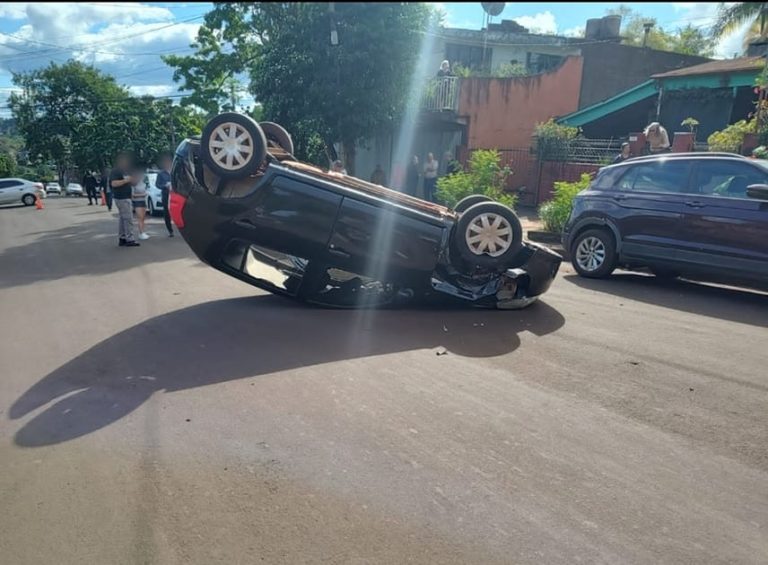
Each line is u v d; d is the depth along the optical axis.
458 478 3.20
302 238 6.16
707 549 2.66
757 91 13.50
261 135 5.88
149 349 5.28
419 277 6.35
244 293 7.48
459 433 3.70
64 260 10.24
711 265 7.35
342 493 3.06
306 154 15.17
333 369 4.75
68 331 5.88
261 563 2.57
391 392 4.30
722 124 17.45
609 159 16.23
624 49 20.86
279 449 3.49
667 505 2.98
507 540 2.72
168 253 10.90
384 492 3.07
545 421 3.87
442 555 2.62
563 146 17.67
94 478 3.22
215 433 3.68
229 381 4.51
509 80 19.61
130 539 2.73
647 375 4.67
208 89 18.50
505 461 3.38
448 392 4.32
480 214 6.13
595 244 8.58
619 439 3.64
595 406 4.10
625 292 7.73
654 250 7.88
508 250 6.20
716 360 5.02
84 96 49.12
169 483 3.16
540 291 6.71
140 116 40.22
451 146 20.25
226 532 2.77
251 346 5.33
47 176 60.44
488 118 19.80
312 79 9.38
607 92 20.98
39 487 3.13
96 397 4.24
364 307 6.66
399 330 5.82
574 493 3.07
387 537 2.74
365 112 10.81
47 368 4.84
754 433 3.73
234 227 6.19
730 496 3.07
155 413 3.97
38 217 20.22
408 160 18.75
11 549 2.67
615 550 2.65
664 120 18.84
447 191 12.81
